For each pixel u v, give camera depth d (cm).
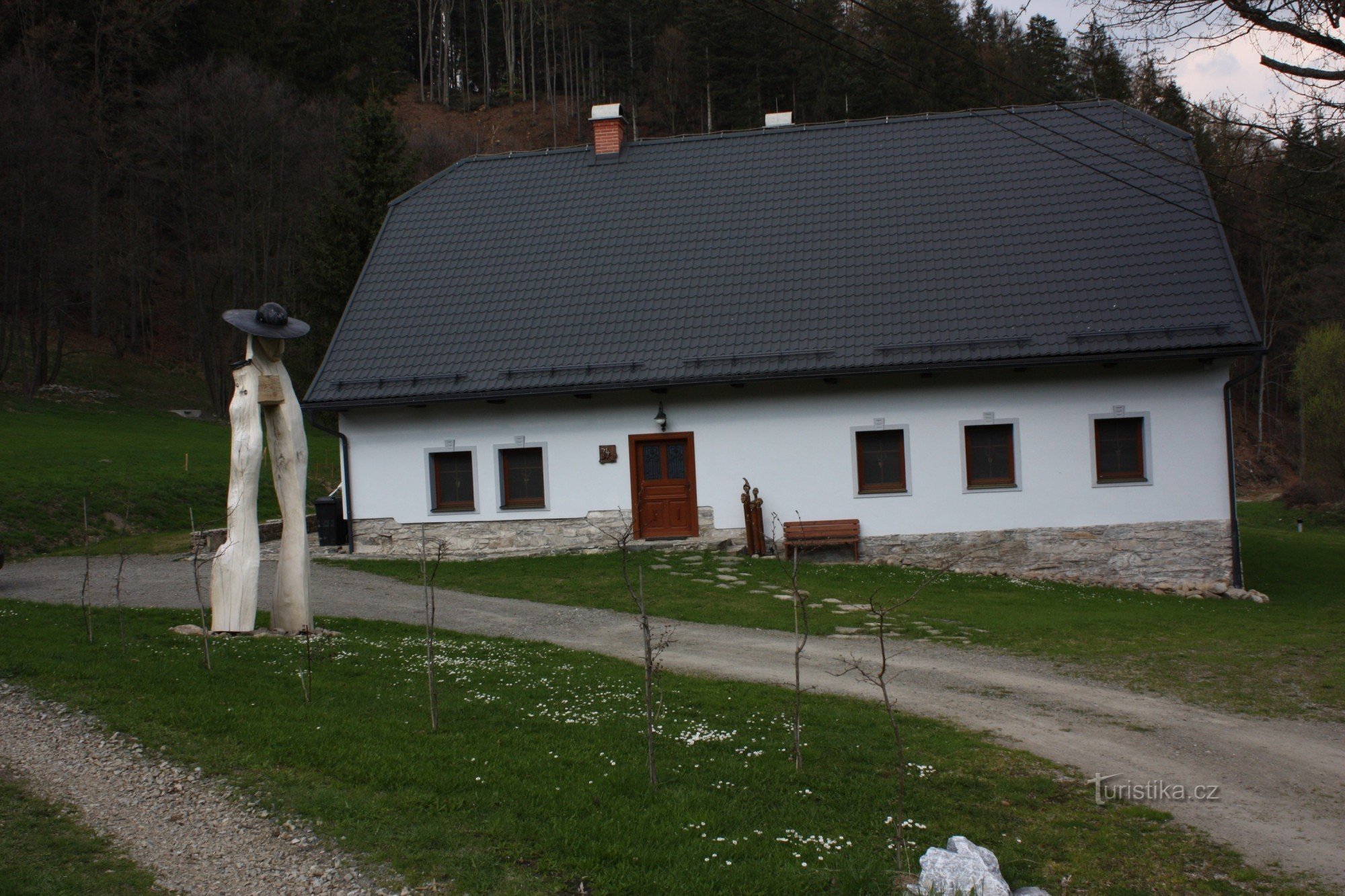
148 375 4766
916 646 1323
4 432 3195
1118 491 1881
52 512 2370
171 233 5259
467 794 707
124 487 2662
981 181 2197
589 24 8569
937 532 1938
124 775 728
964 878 584
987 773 820
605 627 1421
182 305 5241
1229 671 1209
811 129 2422
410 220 2416
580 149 2509
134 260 4784
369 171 3766
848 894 584
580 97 8950
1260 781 828
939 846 666
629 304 2116
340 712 881
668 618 1482
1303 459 4653
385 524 2083
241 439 1225
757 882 588
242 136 4428
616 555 1978
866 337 1944
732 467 2002
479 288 2214
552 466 2045
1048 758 871
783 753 833
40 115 3997
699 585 1719
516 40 9981
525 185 2452
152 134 4447
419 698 958
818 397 1969
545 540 2050
